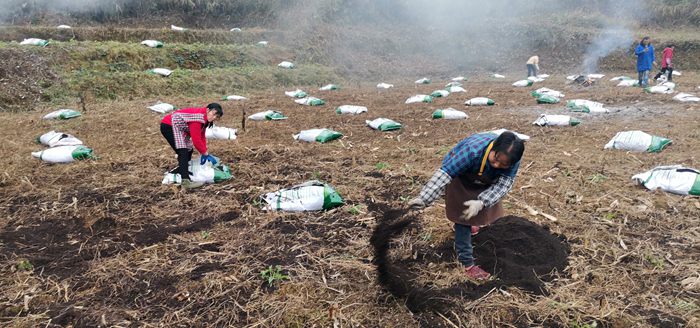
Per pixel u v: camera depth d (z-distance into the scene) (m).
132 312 2.83
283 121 8.48
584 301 2.83
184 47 15.02
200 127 4.72
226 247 3.58
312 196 4.21
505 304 2.81
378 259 3.35
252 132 7.51
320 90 13.79
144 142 6.94
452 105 10.00
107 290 3.08
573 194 4.44
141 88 12.16
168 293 3.03
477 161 2.79
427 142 6.76
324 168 5.49
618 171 5.08
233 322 2.74
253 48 16.95
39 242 3.80
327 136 6.77
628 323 2.63
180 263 3.38
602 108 8.75
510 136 2.65
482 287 3.00
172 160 5.91
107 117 8.95
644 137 5.90
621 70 18.53
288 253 3.49
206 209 4.33
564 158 5.65
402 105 10.23
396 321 2.72
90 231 3.97
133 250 3.60
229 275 3.20
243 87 13.91
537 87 13.14
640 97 10.12
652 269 3.14
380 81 17.89
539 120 7.53
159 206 4.45
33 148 6.59
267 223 3.96
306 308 2.84
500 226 3.72
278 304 2.88
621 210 4.04
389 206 4.30
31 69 11.44
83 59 12.83
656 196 4.33
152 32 16.53
